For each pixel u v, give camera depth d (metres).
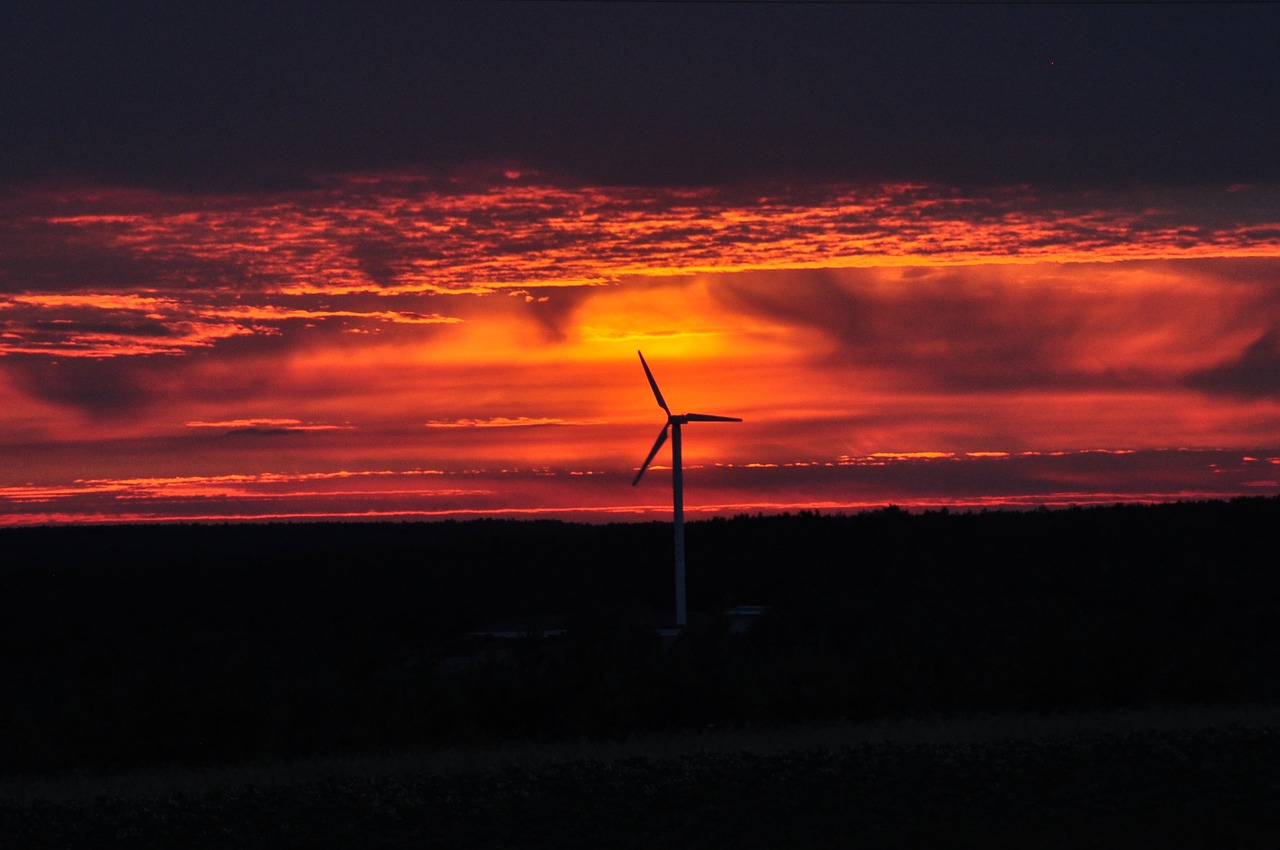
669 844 36.97
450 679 71.06
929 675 74.69
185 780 51.28
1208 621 117.94
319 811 42.22
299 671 77.19
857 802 40.62
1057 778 42.56
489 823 39.84
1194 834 35.59
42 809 44.38
